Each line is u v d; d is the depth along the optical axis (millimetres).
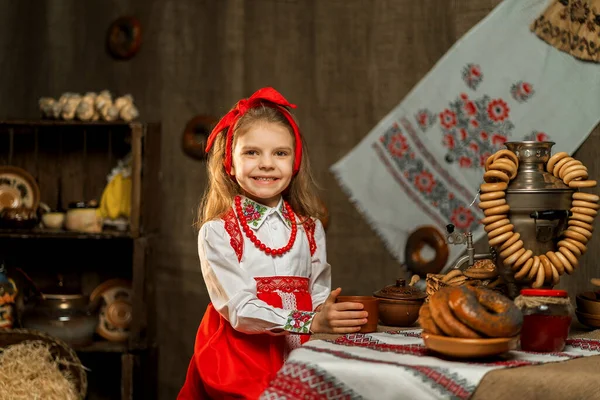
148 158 3275
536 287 1654
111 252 3629
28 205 3455
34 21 3633
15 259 3654
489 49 3064
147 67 3545
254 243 2059
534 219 1643
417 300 1859
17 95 3635
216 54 3479
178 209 3508
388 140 3209
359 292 3297
